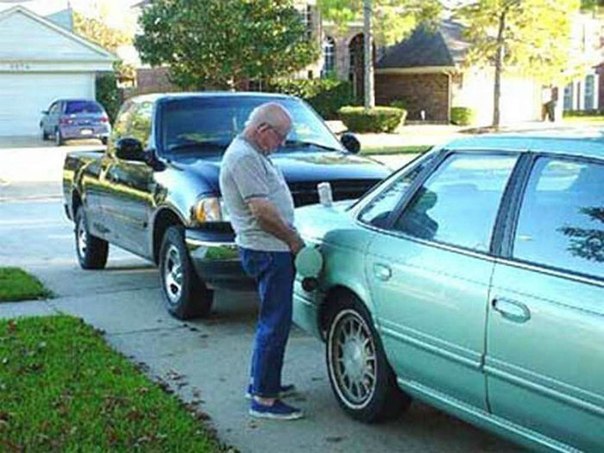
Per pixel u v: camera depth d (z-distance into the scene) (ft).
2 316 26.18
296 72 123.24
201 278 24.27
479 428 14.98
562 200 12.95
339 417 17.67
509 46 103.40
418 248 15.14
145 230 27.32
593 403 11.64
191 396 19.01
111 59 123.85
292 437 16.70
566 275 12.31
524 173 13.71
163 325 25.05
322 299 17.78
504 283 13.11
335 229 17.57
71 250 38.86
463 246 14.28
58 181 69.97
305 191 24.02
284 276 17.20
